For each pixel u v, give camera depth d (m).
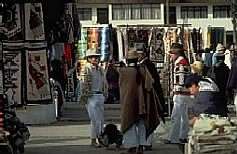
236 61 13.98
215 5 62.94
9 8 17.59
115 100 31.53
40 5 21.08
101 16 61.44
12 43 21.31
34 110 21.92
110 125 16.12
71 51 27.05
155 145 16.50
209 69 15.35
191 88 13.64
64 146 16.45
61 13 20.92
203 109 12.00
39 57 21.91
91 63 16.47
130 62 14.92
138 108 14.70
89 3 60.91
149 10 61.28
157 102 15.14
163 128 19.78
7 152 12.91
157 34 27.48
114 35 29.06
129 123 14.68
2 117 13.07
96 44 29.31
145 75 14.83
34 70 21.88
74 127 21.28
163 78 23.14
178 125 16.23
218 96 12.09
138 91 14.76
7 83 21.17
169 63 21.33
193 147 10.64
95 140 16.34
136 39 28.20
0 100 13.48
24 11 21.22
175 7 62.56
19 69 21.55
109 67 30.48
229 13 62.56
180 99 16.11
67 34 22.81
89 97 16.30
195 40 28.34
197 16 63.00
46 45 22.00
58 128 20.95
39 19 21.31
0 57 14.55
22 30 21.41
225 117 11.38
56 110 23.72
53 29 21.88
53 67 24.61
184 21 54.97
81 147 16.25
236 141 10.48
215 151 10.45
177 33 27.45
